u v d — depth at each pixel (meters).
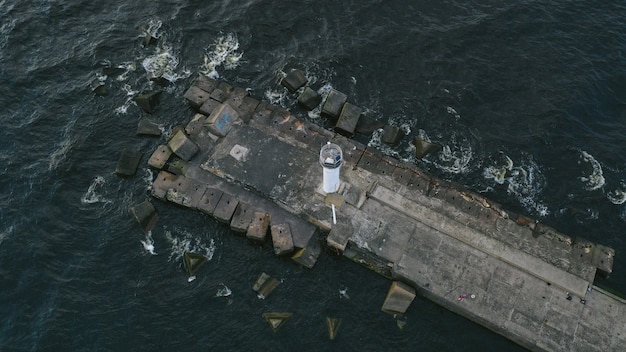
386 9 57.56
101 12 57.44
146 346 38.47
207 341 38.81
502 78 52.91
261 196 44.84
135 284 41.25
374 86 52.47
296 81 51.59
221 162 45.97
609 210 45.66
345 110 48.88
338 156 40.19
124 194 45.75
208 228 44.12
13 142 48.38
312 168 45.88
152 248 43.00
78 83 52.28
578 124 50.22
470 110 51.06
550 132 49.66
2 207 44.59
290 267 42.34
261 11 57.31
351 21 56.72
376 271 42.44
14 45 54.53
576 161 48.22
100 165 47.31
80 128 49.38
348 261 42.94
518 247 42.56
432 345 39.25
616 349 38.69
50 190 45.66
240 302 40.59
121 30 55.94
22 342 38.34
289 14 57.19
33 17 56.50
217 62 53.88
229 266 42.28
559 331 39.25
